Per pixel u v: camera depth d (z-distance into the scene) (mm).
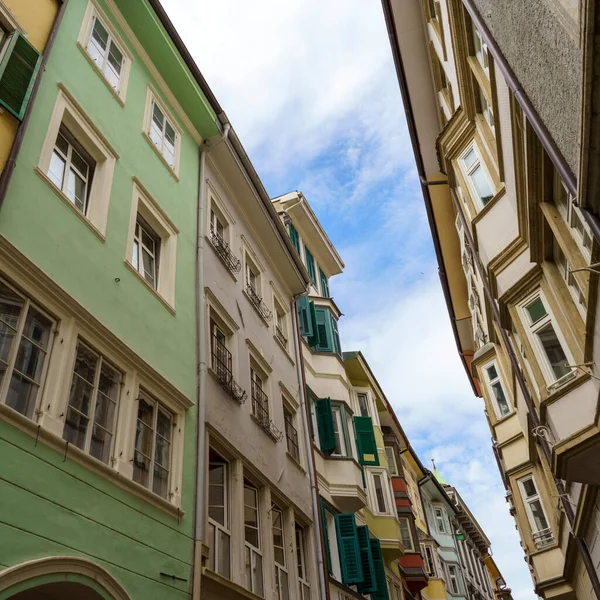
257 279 16578
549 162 8383
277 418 14359
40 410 6777
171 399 9500
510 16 7523
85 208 9273
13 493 5938
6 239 6820
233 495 10703
